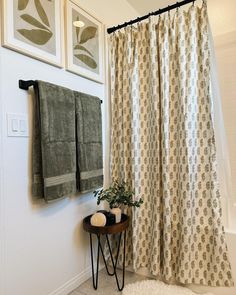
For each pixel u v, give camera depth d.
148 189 1.93
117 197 1.80
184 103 1.72
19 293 1.34
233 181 1.92
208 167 1.69
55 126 1.46
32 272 1.42
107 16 2.11
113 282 1.81
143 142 1.96
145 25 1.95
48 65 1.55
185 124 1.71
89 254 1.89
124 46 2.04
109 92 2.13
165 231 1.76
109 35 2.12
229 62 1.95
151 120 1.89
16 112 1.34
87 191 1.73
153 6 2.37
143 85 1.96
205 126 1.71
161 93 1.83
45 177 1.38
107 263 2.05
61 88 1.54
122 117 2.04
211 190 1.67
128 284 1.77
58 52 1.61
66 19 1.67
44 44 1.50
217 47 1.97
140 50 1.97
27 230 1.39
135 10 2.48
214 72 1.72
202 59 1.71
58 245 1.60
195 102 1.73
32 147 1.41
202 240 1.70
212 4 1.96
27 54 1.39
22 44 1.36
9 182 1.30
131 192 1.89
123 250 1.89
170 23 1.81
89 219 1.79
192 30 1.72
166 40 1.82
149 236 1.89
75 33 1.75
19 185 1.35
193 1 1.73
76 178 1.67
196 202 1.71
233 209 1.80
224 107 1.97
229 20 1.92
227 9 1.92
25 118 1.38
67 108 1.57
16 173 1.33
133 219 1.90
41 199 1.48
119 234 1.93
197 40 1.73
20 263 1.35
